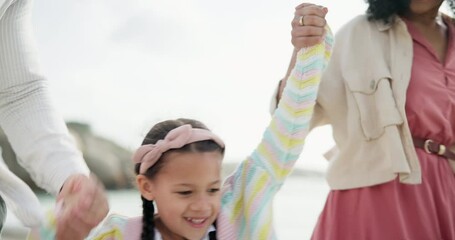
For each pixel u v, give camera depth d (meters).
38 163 2.28
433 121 2.92
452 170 2.99
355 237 2.94
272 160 2.26
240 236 2.21
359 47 3.06
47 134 2.28
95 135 15.65
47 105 2.33
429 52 3.04
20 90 2.32
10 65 2.31
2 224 2.23
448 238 2.90
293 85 2.29
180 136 2.07
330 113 3.05
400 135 2.90
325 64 2.37
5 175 2.21
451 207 2.93
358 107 2.96
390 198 2.89
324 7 2.31
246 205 2.22
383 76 2.95
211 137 2.10
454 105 2.96
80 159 2.28
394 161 2.83
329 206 3.05
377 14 3.07
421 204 2.88
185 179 2.05
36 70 2.35
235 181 2.29
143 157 2.13
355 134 2.96
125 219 2.17
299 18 2.30
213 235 2.16
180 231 2.08
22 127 2.30
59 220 1.90
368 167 2.93
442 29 3.16
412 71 2.98
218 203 2.10
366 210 2.93
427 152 2.94
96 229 2.14
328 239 3.00
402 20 3.05
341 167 3.00
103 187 1.96
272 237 2.24
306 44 2.29
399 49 3.02
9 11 2.30
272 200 2.27
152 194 2.13
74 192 1.93
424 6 3.03
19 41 2.33
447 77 3.00
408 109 2.92
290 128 2.27
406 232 2.86
